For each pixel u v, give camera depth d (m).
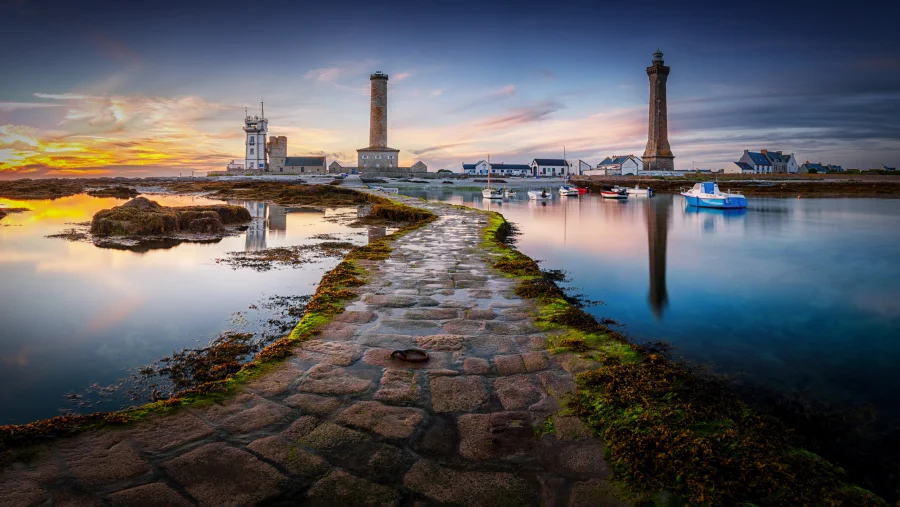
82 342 7.58
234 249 17.00
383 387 4.82
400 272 10.49
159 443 3.79
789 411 5.67
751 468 3.47
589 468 3.52
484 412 4.32
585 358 5.55
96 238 19.36
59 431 3.88
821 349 7.80
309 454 3.68
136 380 6.18
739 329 8.85
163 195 54.78
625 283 12.73
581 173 126.62
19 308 9.41
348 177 88.62
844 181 73.69
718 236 24.19
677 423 4.09
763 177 84.62
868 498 3.23
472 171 125.88
